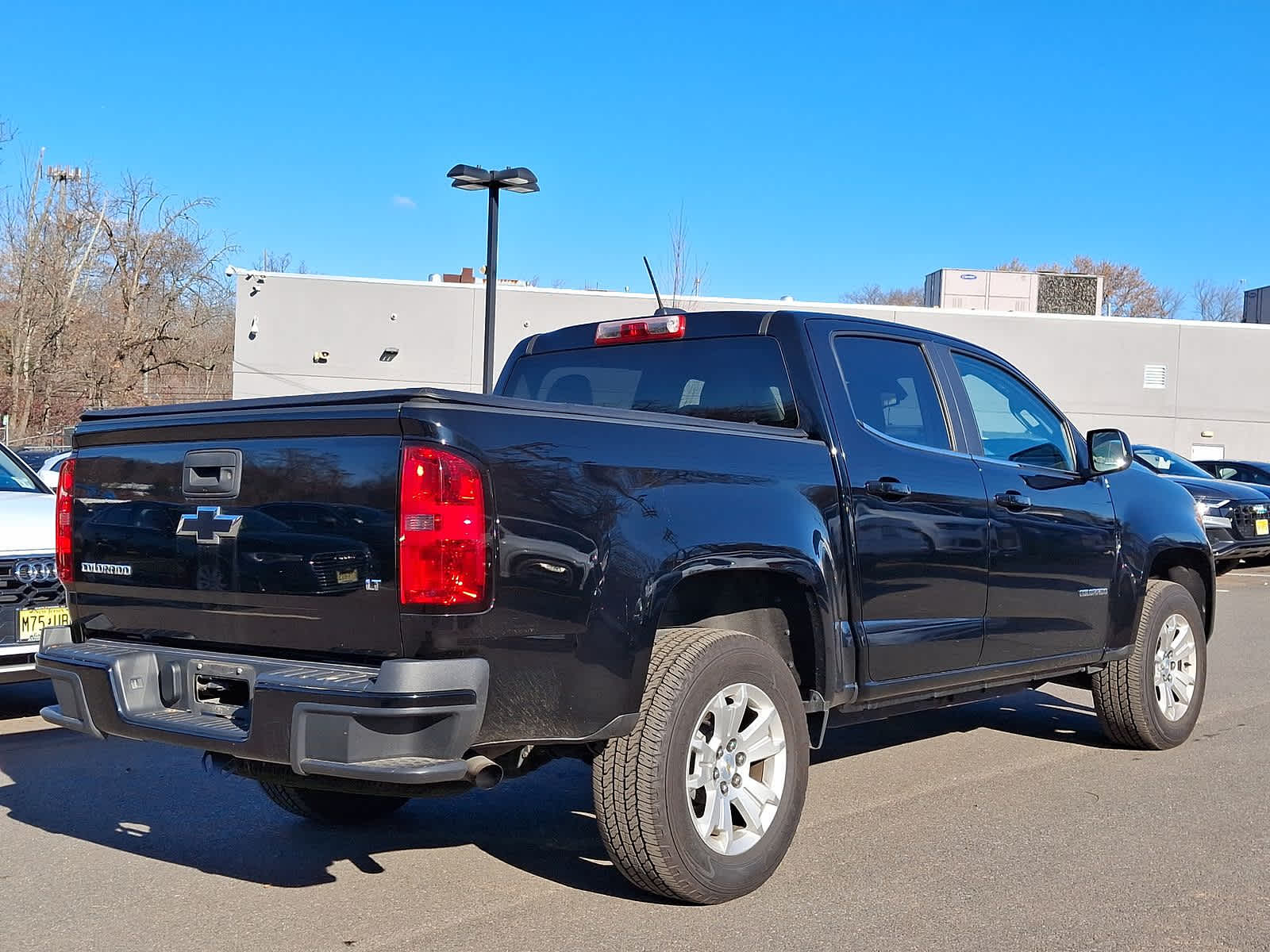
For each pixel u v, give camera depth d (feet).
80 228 143.13
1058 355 124.88
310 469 11.70
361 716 10.77
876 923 12.71
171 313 149.18
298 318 114.42
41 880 14.23
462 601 11.04
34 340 141.18
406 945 12.17
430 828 16.42
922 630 16.05
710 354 16.69
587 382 18.19
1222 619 39.83
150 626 13.23
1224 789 18.33
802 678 14.98
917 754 20.83
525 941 12.26
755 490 13.88
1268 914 13.02
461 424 11.30
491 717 11.39
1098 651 19.47
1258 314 159.12
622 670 12.16
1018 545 17.62
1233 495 51.65
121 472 13.37
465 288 115.34
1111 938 12.33
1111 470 19.08
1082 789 18.38
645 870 12.69
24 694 26.16
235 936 12.44
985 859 14.88
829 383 15.62
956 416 17.43
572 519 11.87
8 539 20.66
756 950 11.98
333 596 11.48
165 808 17.38
